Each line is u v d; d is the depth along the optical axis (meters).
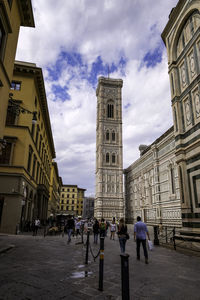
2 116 13.52
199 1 15.61
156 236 15.92
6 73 13.44
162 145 44.44
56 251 11.67
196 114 15.71
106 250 12.89
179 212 36.16
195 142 15.16
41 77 27.97
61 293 5.16
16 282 5.85
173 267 8.21
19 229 24.05
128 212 67.81
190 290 5.61
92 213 131.62
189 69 17.19
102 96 95.00
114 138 89.94
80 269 7.62
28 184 27.34
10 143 24.09
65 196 125.12
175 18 19.12
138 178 59.88
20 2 15.43
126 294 4.15
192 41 16.83
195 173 15.15
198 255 11.02
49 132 46.25
